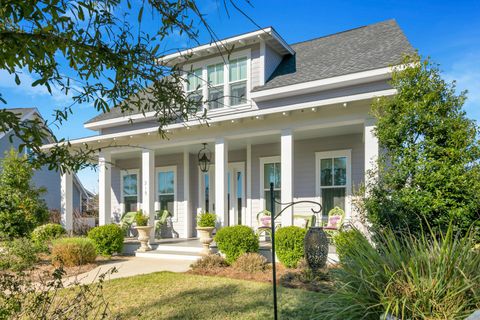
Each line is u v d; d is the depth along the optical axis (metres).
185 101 2.66
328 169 9.70
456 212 5.11
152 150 10.12
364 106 7.21
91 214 19.73
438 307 2.47
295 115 7.95
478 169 5.24
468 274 2.61
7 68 1.91
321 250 4.49
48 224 10.92
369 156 7.02
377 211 5.70
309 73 8.50
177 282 6.11
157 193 12.96
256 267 6.95
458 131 5.36
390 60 7.28
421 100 5.79
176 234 12.30
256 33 8.91
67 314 2.94
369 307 2.61
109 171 10.77
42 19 1.72
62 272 2.97
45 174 19.47
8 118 1.76
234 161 11.55
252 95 8.48
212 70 9.92
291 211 7.88
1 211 10.06
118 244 9.41
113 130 10.84
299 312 4.28
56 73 2.25
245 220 11.06
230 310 4.46
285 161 8.02
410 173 5.75
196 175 12.45
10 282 2.66
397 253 3.00
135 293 5.40
